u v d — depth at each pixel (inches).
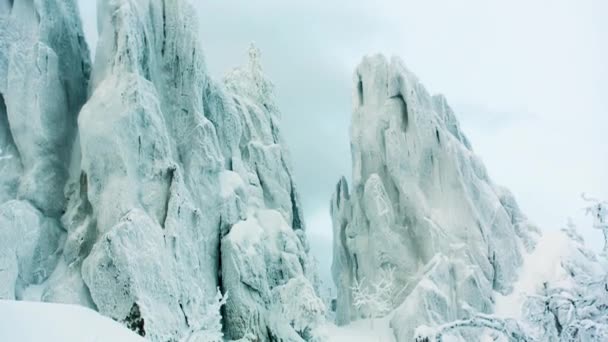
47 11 2065.7
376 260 2672.2
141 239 1718.8
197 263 1871.3
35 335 562.6
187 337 1117.7
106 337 605.0
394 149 2765.7
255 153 2539.4
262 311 2010.3
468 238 2598.4
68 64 2081.7
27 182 1871.3
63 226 1871.3
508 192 2935.5
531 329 836.6
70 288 1713.8
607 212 923.4
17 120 1939.0
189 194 1934.1
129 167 1827.0
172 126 2102.6
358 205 2812.5
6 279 1695.4
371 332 2464.3
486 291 2495.1
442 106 3058.6
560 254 2630.4
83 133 1852.9
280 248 2209.6
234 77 2856.8
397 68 2881.4
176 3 2183.8
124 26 1951.3
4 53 2011.6
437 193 2716.5
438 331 824.9
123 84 1894.7
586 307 882.1
